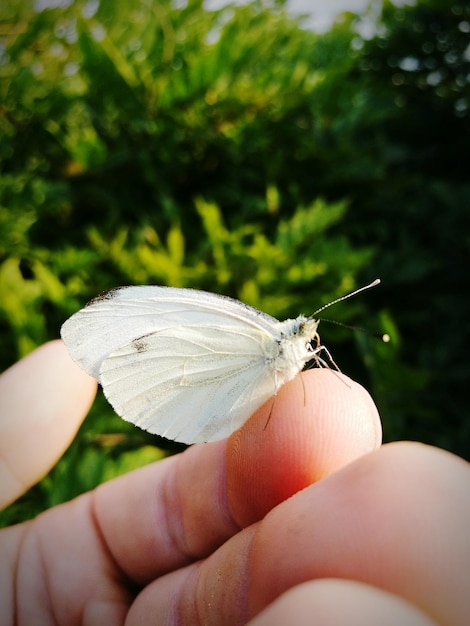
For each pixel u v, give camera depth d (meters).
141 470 0.06
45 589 0.05
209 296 0.05
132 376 0.05
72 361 0.06
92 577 0.06
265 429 0.05
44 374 0.06
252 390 0.05
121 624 0.05
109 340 0.05
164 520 0.05
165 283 0.09
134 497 0.06
